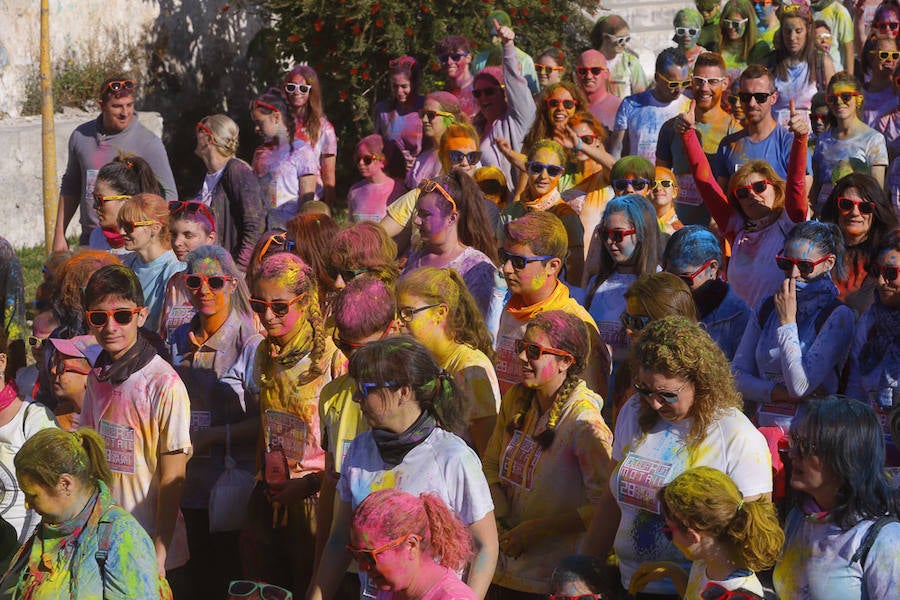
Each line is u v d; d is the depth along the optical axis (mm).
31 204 16688
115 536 5102
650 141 11422
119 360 6297
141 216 8023
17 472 5086
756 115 9781
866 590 4633
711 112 10820
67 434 5145
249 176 9812
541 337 5609
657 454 5070
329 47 17422
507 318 6816
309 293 6332
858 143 10609
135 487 6320
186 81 20797
